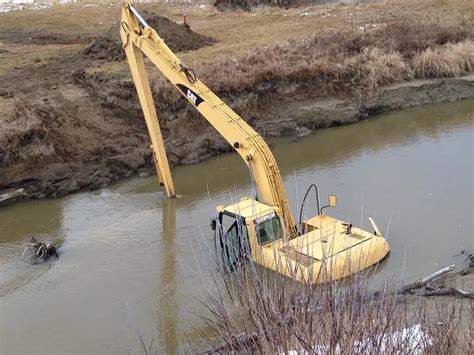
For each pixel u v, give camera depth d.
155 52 18.83
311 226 15.37
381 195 19.72
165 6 48.09
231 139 16.69
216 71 28.62
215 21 42.38
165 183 20.91
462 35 34.94
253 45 34.00
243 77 28.06
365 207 18.84
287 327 7.16
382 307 7.53
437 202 18.89
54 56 33.91
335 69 29.95
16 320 14.51
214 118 17.25
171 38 34.00
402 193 19.75
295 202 19.59
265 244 14.13
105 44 33.25
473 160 22.28
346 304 7.51
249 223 14.17
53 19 44.47
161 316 14.00
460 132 25.75
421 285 13.79
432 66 31.78
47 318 14.49
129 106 26.02
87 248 17.81
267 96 28.39
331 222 15.41
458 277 14.34
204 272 15.32
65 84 28.34
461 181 20.41
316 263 12.71
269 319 7.34
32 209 20.91
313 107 28.62
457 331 9.03
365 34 34.00
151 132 20.55
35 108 25.12
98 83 27.52
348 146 25.02
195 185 22.19
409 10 41.00
